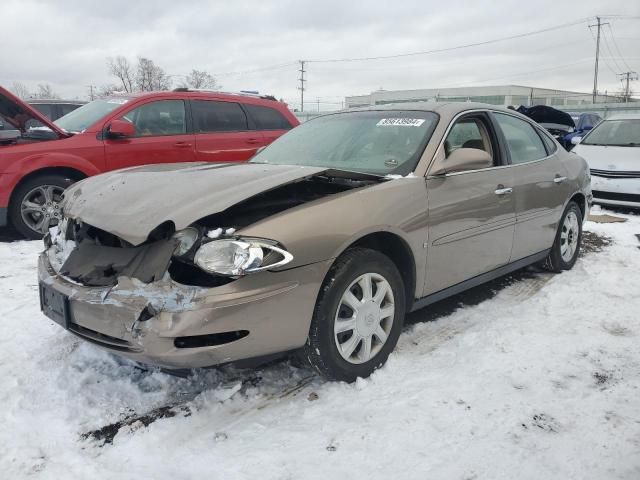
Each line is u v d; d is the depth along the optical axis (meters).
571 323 3.76
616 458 2.34
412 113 3.79
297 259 2.56
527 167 4.19
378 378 2.97
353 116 4.13
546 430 2.54
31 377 2.97
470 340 3.46
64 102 11.66
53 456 2.35
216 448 2.40
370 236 2.99
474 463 2.30
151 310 2.37
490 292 4.43
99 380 2.95
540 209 4.34
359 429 2.52
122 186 3.06
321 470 2.25
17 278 4.70
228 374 3.03
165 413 2.67
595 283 4.64
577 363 3.17
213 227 2.68
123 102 6.63
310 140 4.03
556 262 4.84
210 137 6.99
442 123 3.57
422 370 3.08
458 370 3.08
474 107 3.92
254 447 2.40
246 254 2.42
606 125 9.28
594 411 2.69
